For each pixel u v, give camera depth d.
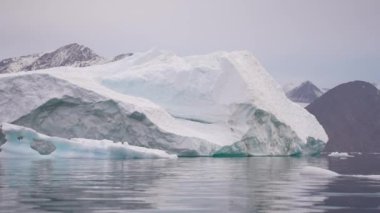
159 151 63.16
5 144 63.12
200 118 78.06
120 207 20.52
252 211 19.89
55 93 69.88
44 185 28.50
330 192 25.86
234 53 88.38
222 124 77.38
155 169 42.47
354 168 49.19
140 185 28.77
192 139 69.19
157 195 24.27
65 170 40.38
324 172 38.22
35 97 69.94
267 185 29.52
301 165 53.00
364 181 32.25
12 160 56.16
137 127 69.88
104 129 70.06
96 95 69.88
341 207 20.92
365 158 81.06
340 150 146.75
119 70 87.69
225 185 29.36
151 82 81.56
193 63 88.06
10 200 22.19
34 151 62.44
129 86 81.06
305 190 26.80
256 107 77.69
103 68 88.38
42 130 70.50
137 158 61.19
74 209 19.89
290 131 82.00
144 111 69.81
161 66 85.12
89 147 61.53
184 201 22.34
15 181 30.72
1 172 37.97
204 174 37.59
